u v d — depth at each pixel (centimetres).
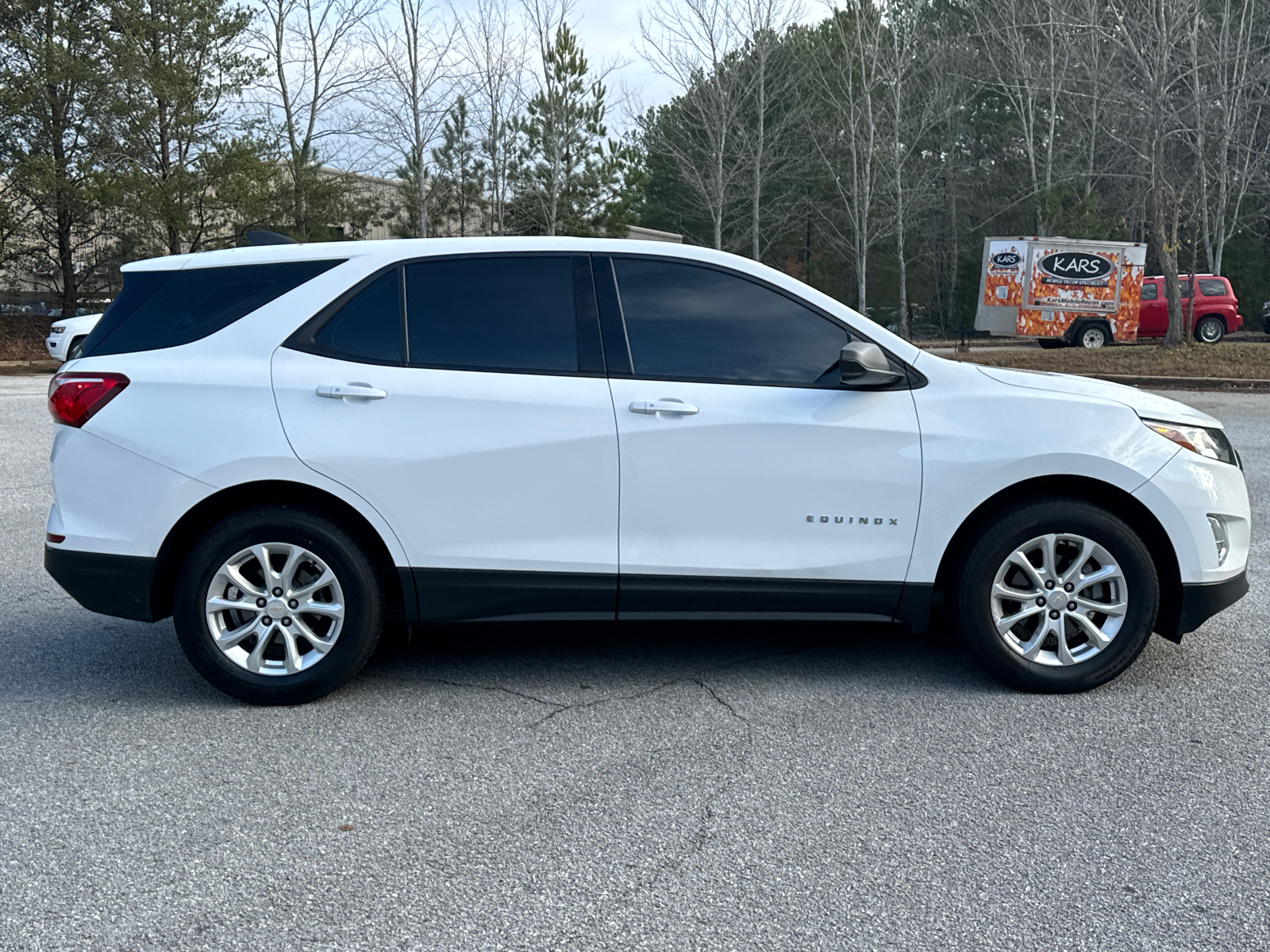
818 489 417
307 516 411
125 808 329
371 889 281
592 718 405
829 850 301
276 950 253
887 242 4309
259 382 412
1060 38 3262
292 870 291
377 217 3100
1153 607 421
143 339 426
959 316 4194
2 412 1509
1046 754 368
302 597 417
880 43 3522
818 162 3969
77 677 456
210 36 2819
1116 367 2088
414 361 418
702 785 345
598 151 3128
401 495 411
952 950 252
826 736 385
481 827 316
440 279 428
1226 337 3150
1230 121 2780
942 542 420
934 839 307
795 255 4428
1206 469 425
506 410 412
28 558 674
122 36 2842
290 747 379
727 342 426
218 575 413
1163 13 2275
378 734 390
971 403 423
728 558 418
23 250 3111
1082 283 2652
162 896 278
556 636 514
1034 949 252
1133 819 319
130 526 411
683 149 3922
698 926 262
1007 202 3988
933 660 473
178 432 409
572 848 303
